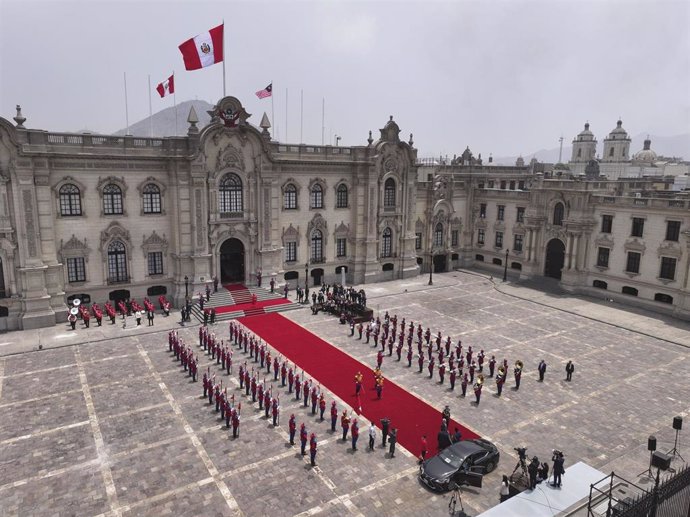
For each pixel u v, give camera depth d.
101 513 22.86
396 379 37.12
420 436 29.73
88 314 46.28
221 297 52.91
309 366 39.06
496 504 23.89
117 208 49.00
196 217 51.47
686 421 31.81
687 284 51.62
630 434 30.28
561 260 64.94
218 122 50.94
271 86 53.91
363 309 49.75
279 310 52.44
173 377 36.56
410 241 68.31
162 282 52.19
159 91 51.84
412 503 23.95
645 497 19.08
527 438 29.67
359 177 62.16
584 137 120.00
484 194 74.44
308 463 26.81
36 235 44.62
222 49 49.22
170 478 25.36
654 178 78.00
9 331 44.66
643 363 40.81
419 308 54.94
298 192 58.78
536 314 53.31
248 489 24.66
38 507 23.17
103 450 27.61
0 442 28.16
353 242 64.12
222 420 30.89
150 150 49.34
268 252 56.78
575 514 21.67
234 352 41.22
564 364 40.38
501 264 73.00
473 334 46.94
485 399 34.38
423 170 84.75
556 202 63.72
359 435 29.66
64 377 36.28
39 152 43.47
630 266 57.09
